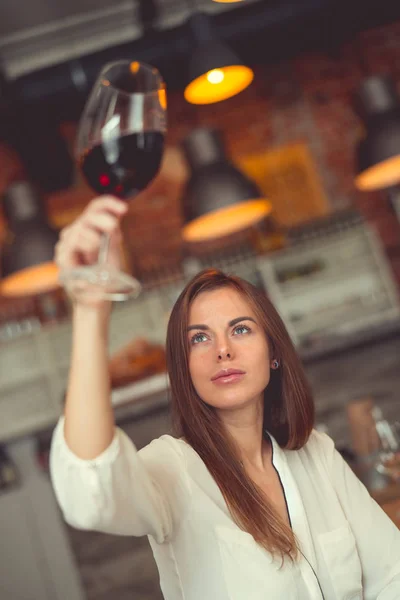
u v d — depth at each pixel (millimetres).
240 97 5992
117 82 917
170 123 5934
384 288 5730
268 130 5977
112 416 958
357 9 4684
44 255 4297
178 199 5910
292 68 6020
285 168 5953
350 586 1398
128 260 5816
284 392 1541
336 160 5961
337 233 5793
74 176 5793
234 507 1320
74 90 4684
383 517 1525
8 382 5715
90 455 952
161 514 1182
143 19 4844
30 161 5258
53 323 5727
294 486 1444
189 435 1407
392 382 5086
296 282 5777
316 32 4855
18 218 4387
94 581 4250
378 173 4613
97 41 5266
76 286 835
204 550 1278
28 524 4691
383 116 4352
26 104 4711
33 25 4863
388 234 5910
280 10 4656
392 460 2459
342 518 1456
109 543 4273
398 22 6020
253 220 4645
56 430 983
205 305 1419
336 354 5074
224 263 5789
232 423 1448
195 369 1402
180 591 1294
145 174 938
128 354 5160
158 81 948
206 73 3070
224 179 4289
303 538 1381
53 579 4664
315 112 5996
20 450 4770
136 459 1040
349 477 1569
